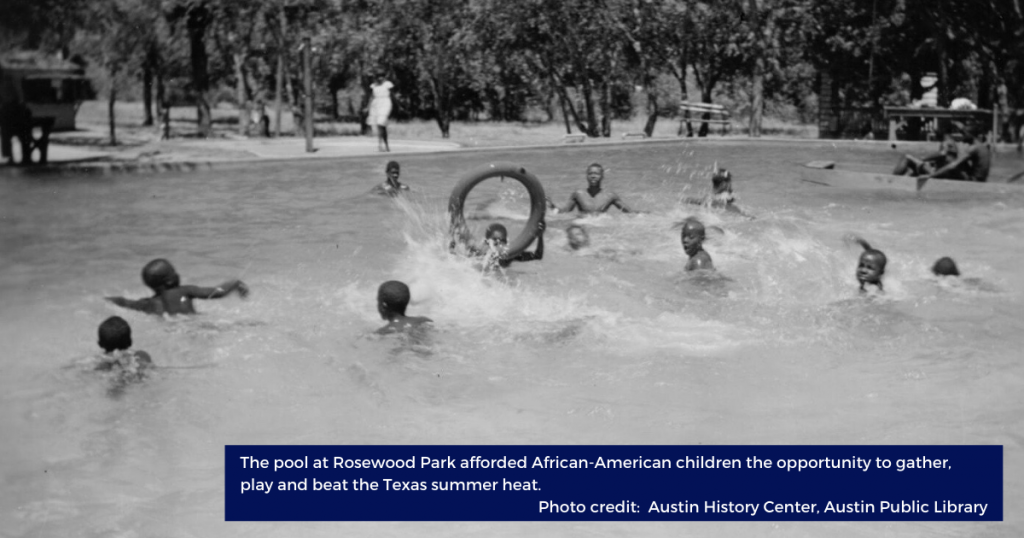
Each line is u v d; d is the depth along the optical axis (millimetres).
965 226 14250
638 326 8656
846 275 10656
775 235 13195
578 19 32125
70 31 30250
